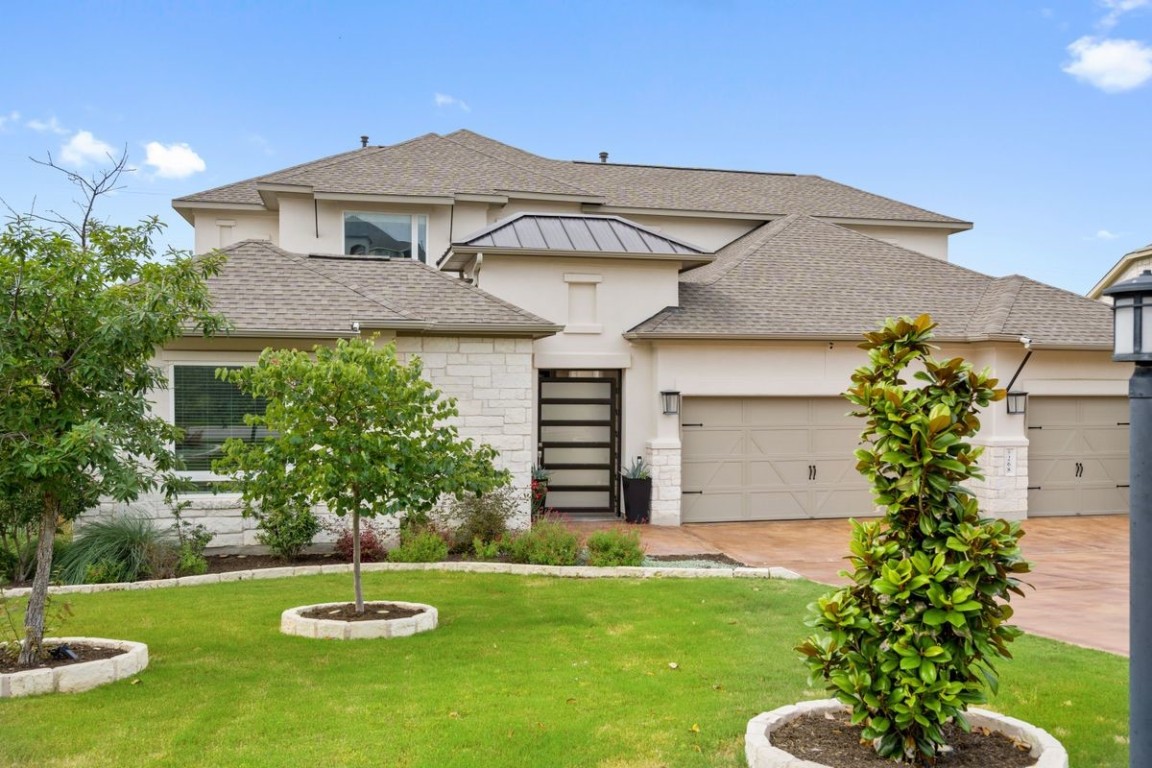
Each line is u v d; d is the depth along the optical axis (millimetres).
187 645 8016
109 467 6812
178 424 12680
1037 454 17781
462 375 14555
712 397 17125
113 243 7305
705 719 6023
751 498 17297
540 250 16734
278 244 21781
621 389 17438
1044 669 7371
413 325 13758
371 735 5719
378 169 21297
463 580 11242
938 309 18469
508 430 14695
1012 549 4852
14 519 10539
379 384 8430
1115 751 5570
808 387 17344
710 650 7883
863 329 17281
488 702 6398
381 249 20516
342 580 11219
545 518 14164
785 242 20688
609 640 8242
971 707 5691
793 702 6422
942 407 4895
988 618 4961
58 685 6590
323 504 13133
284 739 5652
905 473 5078
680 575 11688
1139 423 4285
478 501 13453
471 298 15109
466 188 20875
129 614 9250
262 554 12938
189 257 7656
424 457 8633
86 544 11680
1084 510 18000
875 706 4875
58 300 6832
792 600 9984
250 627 8695
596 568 11836
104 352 6938
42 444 6531
